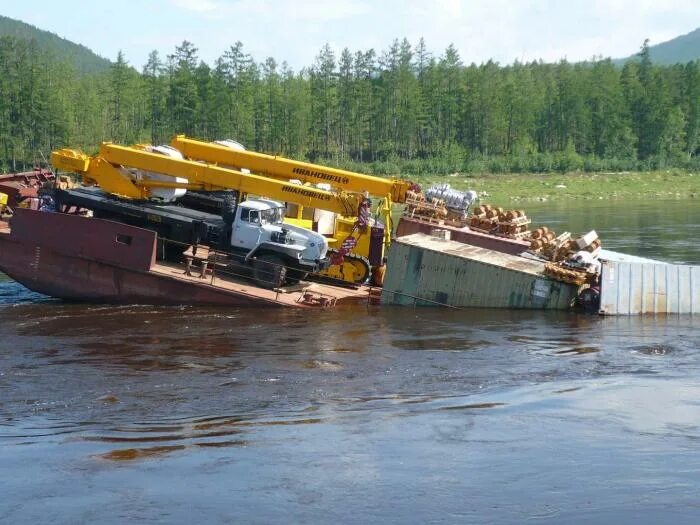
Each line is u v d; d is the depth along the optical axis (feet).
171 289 78.18
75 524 32.73
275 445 41.22
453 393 51.06
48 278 79.51
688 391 50.65
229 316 74.28
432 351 62.39
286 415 46.57
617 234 156.04
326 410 47.47
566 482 36.11
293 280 83.76
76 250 78.74
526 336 67.67
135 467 38.45
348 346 63.93
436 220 94.89
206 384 53.16
